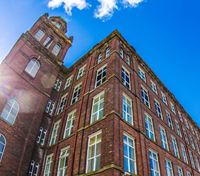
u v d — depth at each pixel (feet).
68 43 98.32
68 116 65.31
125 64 66.85
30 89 67.87
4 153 50.78
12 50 68.80
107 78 58.80
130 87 62.28
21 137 57.26
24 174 53.01
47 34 90.38
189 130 100.89
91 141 47.24
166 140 67.82
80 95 66.49
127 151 44.06
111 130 42.65
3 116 54.70
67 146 53.78
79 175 42.27
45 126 68.59
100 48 77.71
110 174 35.55
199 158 90.74
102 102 53.72
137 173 42.57
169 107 88.63
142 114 59.21
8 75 62.03
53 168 52.60
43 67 78.28
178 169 63.31
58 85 85.30
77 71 83.30
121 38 74.28
